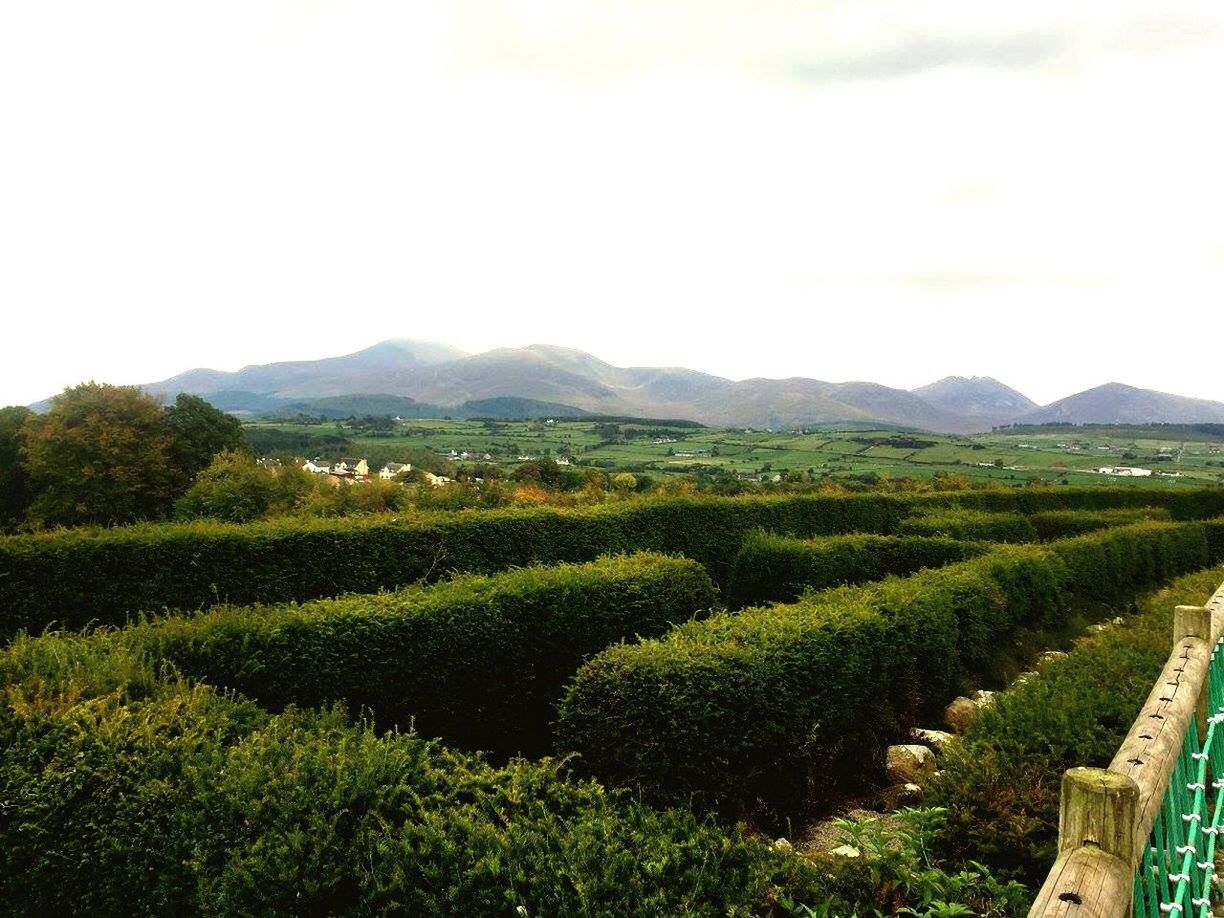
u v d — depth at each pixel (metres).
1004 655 11.38
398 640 7.86
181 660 6.82
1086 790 2.12
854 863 4.09
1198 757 3.46
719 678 6.08
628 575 9.95
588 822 3.95
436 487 22.84
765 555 14.82
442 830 3.78
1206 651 3.83
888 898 3.79
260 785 4.18
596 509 17.69
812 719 6.62
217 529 12.40
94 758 4.55
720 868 3.72
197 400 41.16
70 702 5.02
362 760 4.38
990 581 11.21
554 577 9.41
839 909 3.54
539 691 8.92
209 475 25.50
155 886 4.07
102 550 11.02
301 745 4.68
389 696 7.79
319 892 3.65
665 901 3.35
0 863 4.30
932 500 26.64
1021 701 6.04
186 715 5.08
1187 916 2.97
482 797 4.17
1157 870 2.73
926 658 8.84
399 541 13.74
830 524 23.12
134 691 5.54
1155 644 7.31
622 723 6.12
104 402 37.41
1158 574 18.66
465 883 3.47
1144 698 5.71
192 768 4.39
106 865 4.17
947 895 3.75
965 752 5.40
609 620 9.52
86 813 4.32
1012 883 3.80
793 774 6.44
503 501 22.53
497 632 8.55
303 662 7.32
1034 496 30.77
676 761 5.95
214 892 3.78
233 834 3.99
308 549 12.70
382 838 3.81
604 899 3.40
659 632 10.02
